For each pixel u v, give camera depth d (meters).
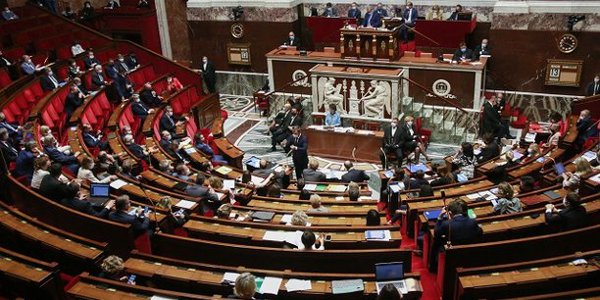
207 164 11.89
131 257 6.86
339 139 15.01
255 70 20.64
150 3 22.14
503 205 8.38
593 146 11.55
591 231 7.09
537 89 16.73
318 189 10.71
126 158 11.38
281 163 14.81
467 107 16.02
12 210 7.61
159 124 14.76
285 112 15.94
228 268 6.57
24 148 10.29
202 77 19.34
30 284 5.97
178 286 6.52
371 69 15.96
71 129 12.57
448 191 10.02
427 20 17.03
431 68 15.93
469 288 6.17
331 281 6.37
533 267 6.42
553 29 15.91
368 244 7.57
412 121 14.28
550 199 8.74
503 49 16.70
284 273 6.46
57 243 7.00
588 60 15.80
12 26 18.17
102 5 23.27
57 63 16.28
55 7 20.64
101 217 8.09
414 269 8.30
